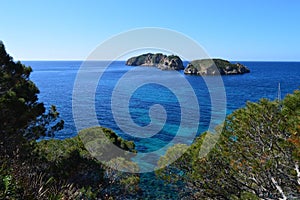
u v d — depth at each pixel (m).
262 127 7.51
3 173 3.62
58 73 109.56
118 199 10.15
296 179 7.19
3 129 8.26
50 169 8.42
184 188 9.87
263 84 62.91
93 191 8.75
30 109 9.58
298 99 6.68
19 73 10.34
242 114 8.12
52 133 11.58
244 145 7.77
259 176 7.78
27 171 4.56
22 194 3.45
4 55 9.91
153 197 12.56
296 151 5.95
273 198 7.46
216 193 8.39
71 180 8.70
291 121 6.57
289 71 120.94
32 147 9.48
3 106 7.91
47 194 4.02
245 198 7.52
